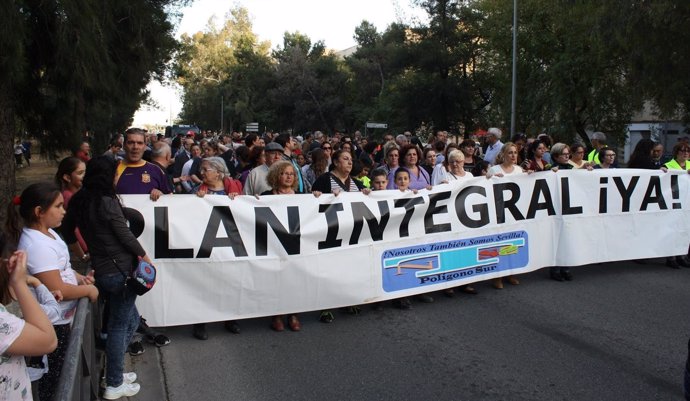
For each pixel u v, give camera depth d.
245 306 5.27
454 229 6.32
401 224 5.99
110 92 8.90
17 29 6.50
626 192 7.42
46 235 3.34
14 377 2.21
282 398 4.02
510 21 30.44
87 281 3.67
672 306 6.00
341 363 4.62
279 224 5.40
